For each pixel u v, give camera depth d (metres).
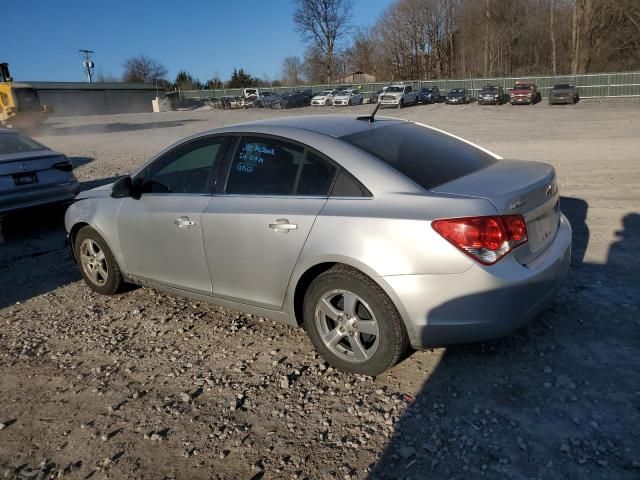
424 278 2.96
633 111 27.75
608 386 3.09
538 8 66.31
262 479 2.58
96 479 2.66
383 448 2.73
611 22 55.59
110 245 4.66
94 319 4.54
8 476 2.71
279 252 3.46
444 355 3.52
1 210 6.80
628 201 7.21
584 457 2.57
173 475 2.65
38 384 3.57
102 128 32.88
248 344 3.91
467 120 27.09
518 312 3.01
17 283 5.58
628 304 4.06
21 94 29.66
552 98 37.94
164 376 3.56
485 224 2.88
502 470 2.53
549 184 3.38
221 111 50.41
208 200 3.90
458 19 72.00
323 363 3.57
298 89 59.69
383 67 77.19
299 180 3.50
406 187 3.15
